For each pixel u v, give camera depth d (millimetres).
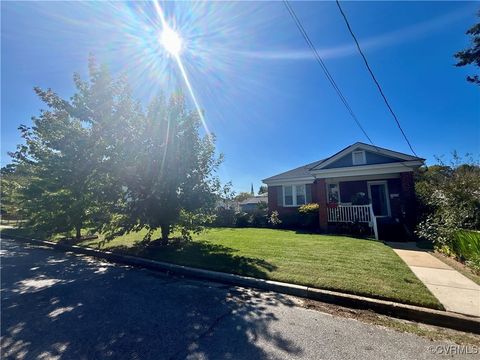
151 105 8219
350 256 6664
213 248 8180
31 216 12695
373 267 5586
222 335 3094
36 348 2904
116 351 2795
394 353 2670
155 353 2736
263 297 4449
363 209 12258
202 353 2715
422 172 18578
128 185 8305
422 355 2637
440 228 7562
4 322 3584
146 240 9102
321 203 13555
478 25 8352
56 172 9391
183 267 6184
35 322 3559
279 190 18672
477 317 3279
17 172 13906
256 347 2814
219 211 17297
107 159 8375
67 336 3154
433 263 6098
